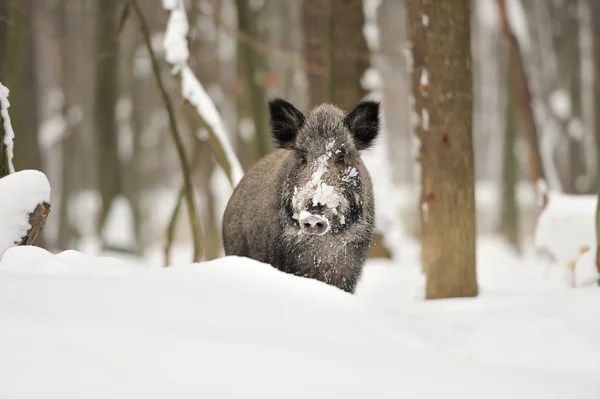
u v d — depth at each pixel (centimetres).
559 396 523
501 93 4534
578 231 1484
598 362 650
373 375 518
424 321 802
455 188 1232
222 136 1432
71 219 4228
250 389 477
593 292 995
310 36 2192
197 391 466
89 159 4956
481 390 519
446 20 1216
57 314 561
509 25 2584
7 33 2436
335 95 1923
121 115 4416
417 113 1264
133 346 511
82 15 4206
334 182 970
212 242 3247
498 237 4741
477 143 7156
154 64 1493
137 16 1491
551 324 729
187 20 1636
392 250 2070
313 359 529
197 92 1443
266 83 2923
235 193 1197
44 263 735
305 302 672
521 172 5478
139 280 686
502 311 941
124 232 3145
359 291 1443
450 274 1240
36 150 2673
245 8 2725
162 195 5938
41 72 4400
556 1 4316
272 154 1173
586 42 4428
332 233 984
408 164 6769
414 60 1267
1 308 562
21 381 450
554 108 4306
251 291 681
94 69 3212
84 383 456
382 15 4472
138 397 449
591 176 4034
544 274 1861
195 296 646
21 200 847
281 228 1018
